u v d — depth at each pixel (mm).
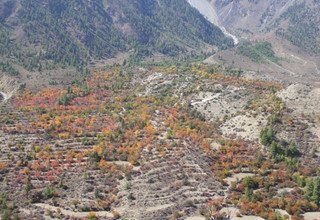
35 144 156875
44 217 117125
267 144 148250
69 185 132000
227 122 167375
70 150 152000
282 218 112625
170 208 118938
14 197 125750
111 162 143375
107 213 119312
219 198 122312
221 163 140250
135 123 169750
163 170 136000
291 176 132500
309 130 153875
